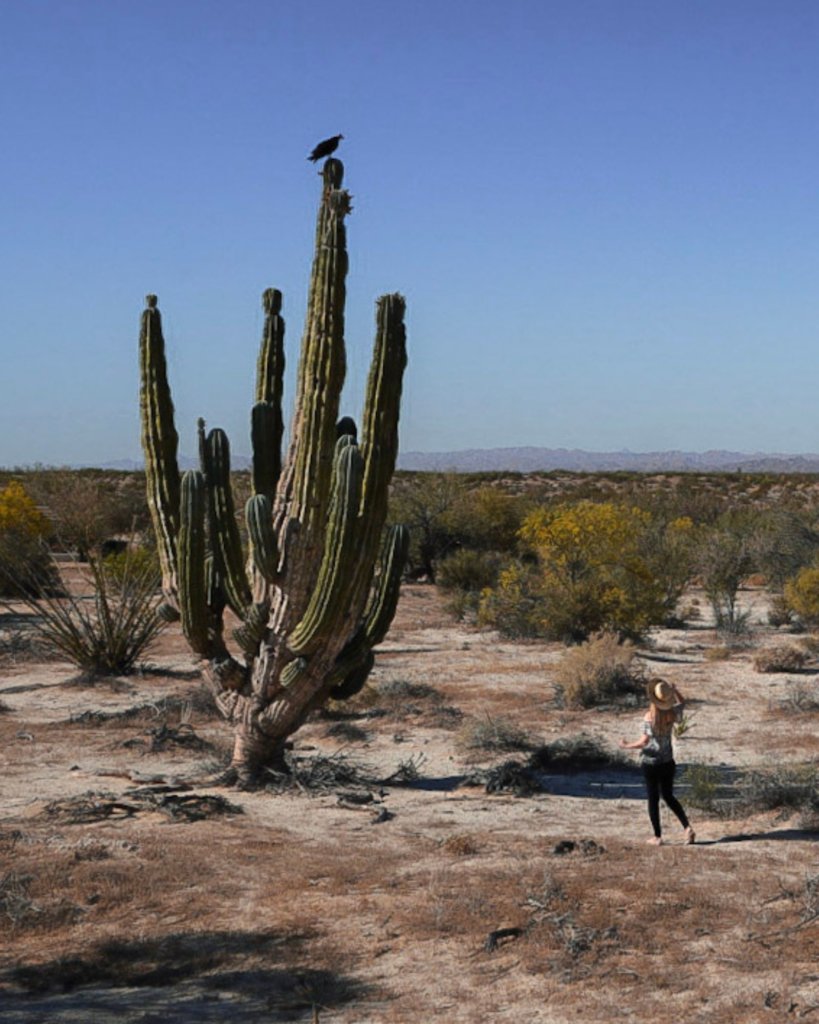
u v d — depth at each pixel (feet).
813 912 28.22
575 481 285.02
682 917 28.30
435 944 26.78
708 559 111.96
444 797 42.47
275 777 43.45
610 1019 22.77
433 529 138.10
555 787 44.52
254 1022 22.85
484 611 92.79
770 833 36.73
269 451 44.70
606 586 86.69
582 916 28.22
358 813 39.75
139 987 24.86
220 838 35.55
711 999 23.68
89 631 70.90
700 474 293.23
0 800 40.81
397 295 41.81
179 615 45.19
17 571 103.24
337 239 41.65
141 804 39.50
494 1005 23.54
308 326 42.19
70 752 49.26
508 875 31.60
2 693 64.75
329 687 43.93
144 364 45.37
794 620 98.58
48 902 29.27
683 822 35.65
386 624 44.32
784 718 57.11
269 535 41.73
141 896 29.96
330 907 29.19
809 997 23.73
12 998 24.26
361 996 24.11
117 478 247.09
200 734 52.95
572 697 61.11
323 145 41.27
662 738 35.83
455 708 60.39
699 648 84.69
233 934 27.43
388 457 42.04
